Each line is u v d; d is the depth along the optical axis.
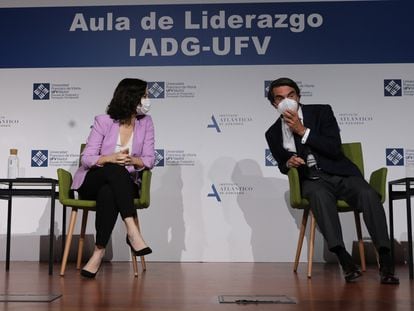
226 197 3.76
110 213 2.56
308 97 3.81
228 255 3.71
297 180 2.78
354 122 3.76
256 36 3.86
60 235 3.74
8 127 3.82
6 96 3.85
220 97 3.82
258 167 3.77
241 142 3.79
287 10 3.87
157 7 3.91
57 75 3.86
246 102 3.81
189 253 3.72
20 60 3.87
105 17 3.90
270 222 3.73
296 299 1.86
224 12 3.89
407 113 3.75
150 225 3.74
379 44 3.81
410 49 3.79
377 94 3.77
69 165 3.80
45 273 2.85
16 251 3.76
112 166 2.62
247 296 1.93
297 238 3.70
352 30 3.83
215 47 3.86
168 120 3.82
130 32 3.89
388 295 1.97
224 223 3.74
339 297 1.92
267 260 3.70
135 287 2.22
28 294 1.97
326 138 2.77
